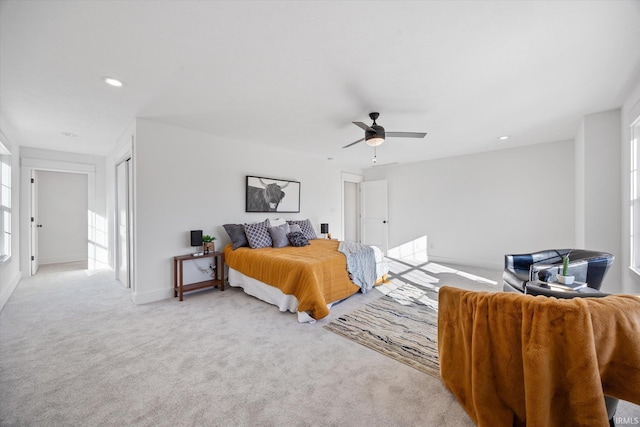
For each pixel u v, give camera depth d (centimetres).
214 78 219
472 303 137
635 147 258
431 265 522
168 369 184
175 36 165
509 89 240
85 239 604
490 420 122
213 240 368
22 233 438
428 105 275
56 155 468
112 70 205
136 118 310
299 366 189
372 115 294
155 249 327
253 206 430
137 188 312
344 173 621
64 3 137
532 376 107
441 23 155
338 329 246
